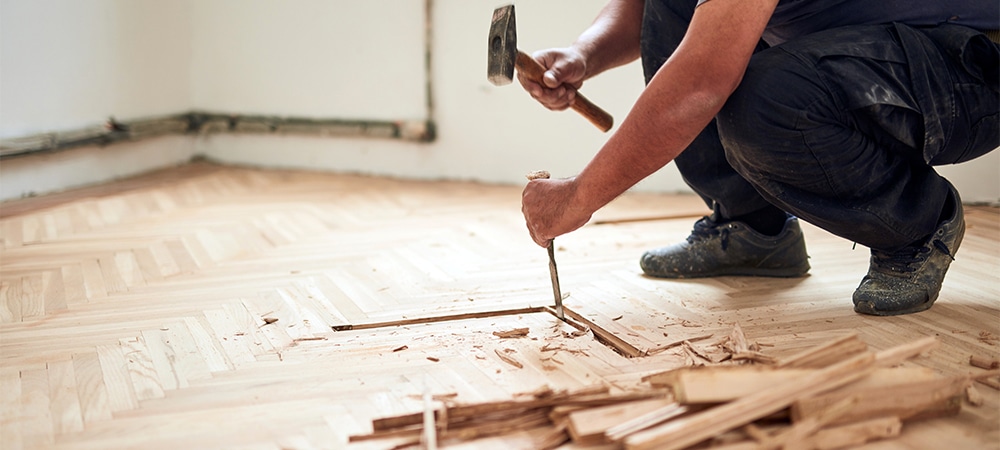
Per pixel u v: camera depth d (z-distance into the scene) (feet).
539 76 5.97
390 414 4.47
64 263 7.88
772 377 4.03
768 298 6.36
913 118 5.28
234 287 7.02
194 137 13.93
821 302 6.21
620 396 4.28
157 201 10.85
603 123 6.63
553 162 12.05
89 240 8.78
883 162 5.52
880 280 5.92
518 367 5.05
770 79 5.23
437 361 5.20
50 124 11.24
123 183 12.10
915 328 5.55
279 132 13.35
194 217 9.88
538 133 12.02
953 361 4.96
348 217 9.87
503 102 12.10
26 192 11.03
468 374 4.97
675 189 11.30
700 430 3.75
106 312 6.40
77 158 11.77
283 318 6.18
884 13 5.46
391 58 12.60
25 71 10.80
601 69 6.73
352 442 4.17
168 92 13.34
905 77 5.23
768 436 3.84
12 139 10.54
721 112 5.47
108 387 4.93
